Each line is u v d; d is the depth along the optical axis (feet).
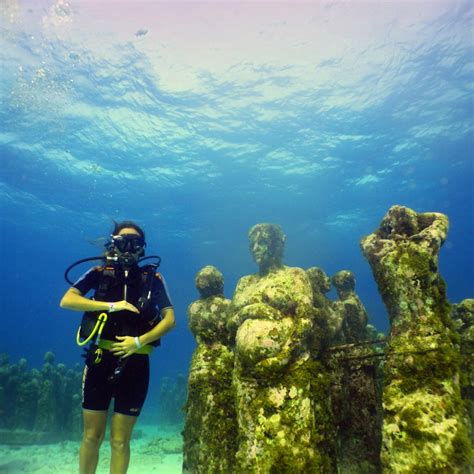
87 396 10.34
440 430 7.43
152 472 23.73
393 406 8.04
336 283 15.66
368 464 10.74
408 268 8.84
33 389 33.01
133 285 10.82
